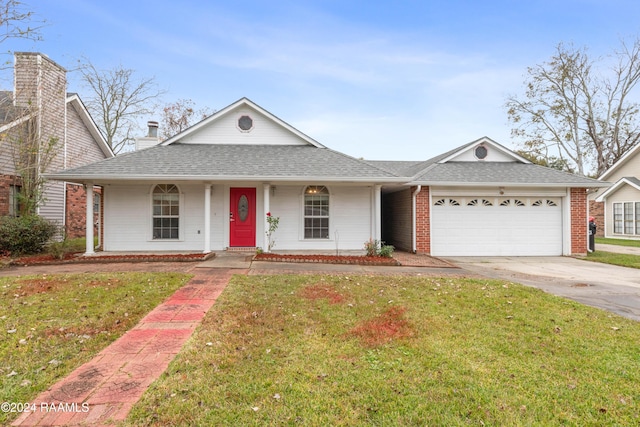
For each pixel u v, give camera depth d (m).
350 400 2.85
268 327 4.47
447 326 4.61
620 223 19.28
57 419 2.53
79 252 10.93
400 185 12.07
